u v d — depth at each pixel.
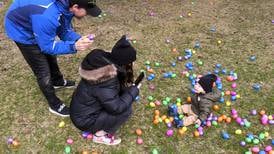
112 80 1.72
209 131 2.05
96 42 2.85
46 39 1.72
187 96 2.31
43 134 2.05
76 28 3.02
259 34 2.95
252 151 1.93
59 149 1.97
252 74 2.50
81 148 1.97
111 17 3.18
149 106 2.23
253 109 2.21
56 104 2.13
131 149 1.96
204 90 1.98
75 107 1.83
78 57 2.68
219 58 2.66
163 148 1.97
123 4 3.38
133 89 1.83
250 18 3.16
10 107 2.24
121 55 1.69
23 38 1.81
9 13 1.78
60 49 1.78
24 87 2.39
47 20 1.67
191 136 2.03
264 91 2.35
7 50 2.75
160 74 2.50
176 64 2.60
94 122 1.87
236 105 2.23
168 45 2.81
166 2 3.41
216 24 3.08
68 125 2.11
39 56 1.89
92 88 1.75
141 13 3.24
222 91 2.33
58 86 2.35
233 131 2.06
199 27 3.04
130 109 1.91
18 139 2.02
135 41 2.85
